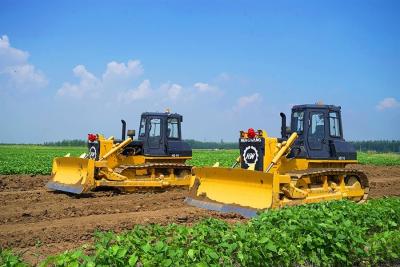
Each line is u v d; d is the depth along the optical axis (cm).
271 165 1298
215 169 1387
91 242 957
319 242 764
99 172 1670
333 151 1503
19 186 2022
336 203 1109
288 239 761
